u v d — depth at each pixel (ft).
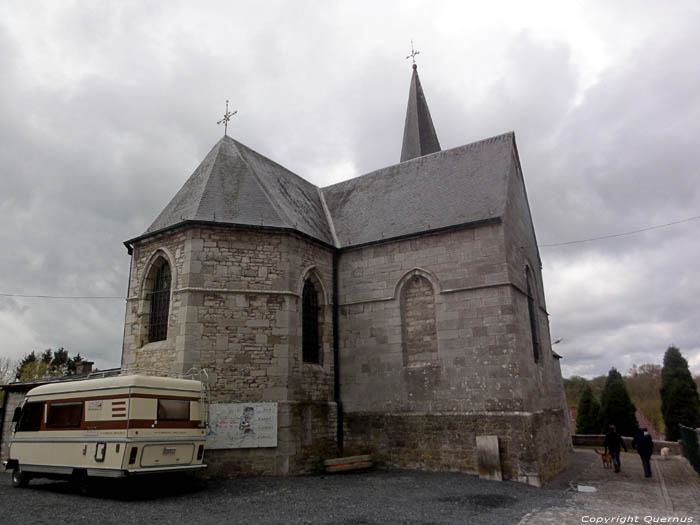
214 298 48.52
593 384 163.63
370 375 54.39
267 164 66.54
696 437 51.49
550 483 46.09
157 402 36.19
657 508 35.40
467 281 50.96
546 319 67.15
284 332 49.83
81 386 37.91
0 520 27.86
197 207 51.83
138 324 51.08
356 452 53.16
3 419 63.98
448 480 43.83
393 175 67.00
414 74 96.73
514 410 45.85
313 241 55.88
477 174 58.44
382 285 56.13
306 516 29.48
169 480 41.78
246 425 46.06
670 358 106.32
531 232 66.23
